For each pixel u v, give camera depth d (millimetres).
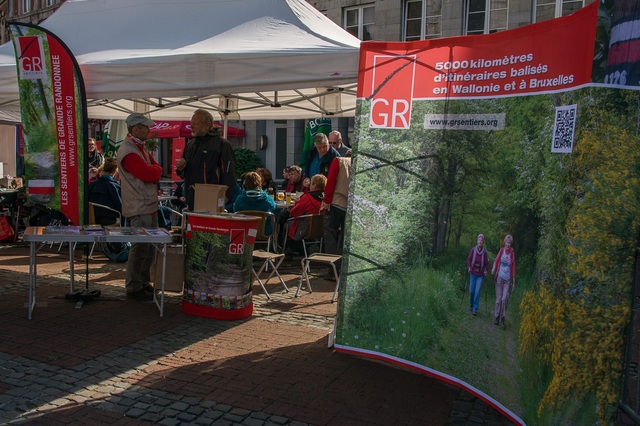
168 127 16031
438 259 4293
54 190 6535
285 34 6332
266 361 4824
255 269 8766
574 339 3012
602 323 2928
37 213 10438
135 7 7348
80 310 6125
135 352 4941
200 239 5949
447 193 4223
